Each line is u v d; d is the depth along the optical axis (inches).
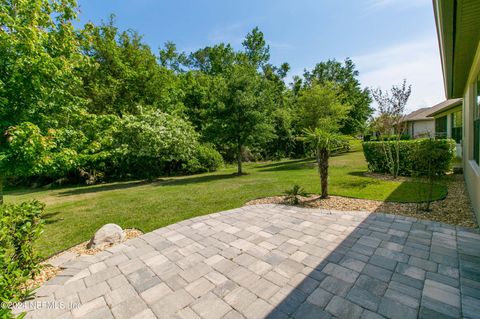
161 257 121.8
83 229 173.2
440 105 795.4
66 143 209.0
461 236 129.9
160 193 303.4
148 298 89.3
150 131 422.9
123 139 433.4
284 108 799.1
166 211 209.5
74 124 221.9
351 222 159.5
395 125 337.1
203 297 88.3
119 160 484.4
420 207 181.9
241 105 445.7
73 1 208.2
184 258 119.6
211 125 470.9
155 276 104.2
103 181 497.7
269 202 224.4
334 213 180.4
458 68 185.0
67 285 99.3
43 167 183.5
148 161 458.9
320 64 890.7
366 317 74.5
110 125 270.2
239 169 476.1
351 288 89.3
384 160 344.5
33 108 180.1
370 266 104.0
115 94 573.0
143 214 203.6
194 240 141.7
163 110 663.1
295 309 79.4
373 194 227.9
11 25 163.0
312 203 211.6
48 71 177.5
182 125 494.3
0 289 72.9
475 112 221.9
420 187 245.1
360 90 754.2
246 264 110.7
